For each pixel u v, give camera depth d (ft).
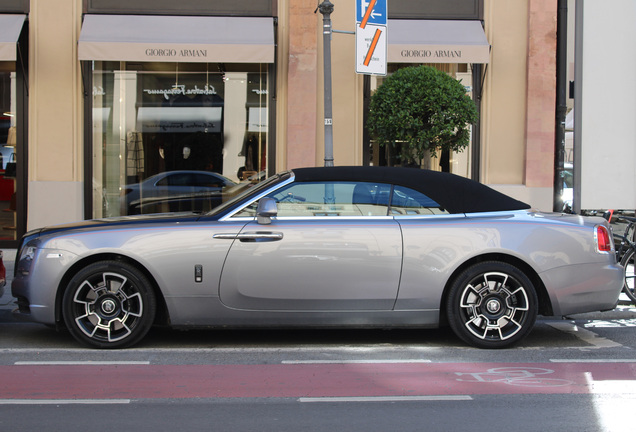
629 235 26.37
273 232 18.90
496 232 19.21
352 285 18.89
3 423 13.38
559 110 40.01
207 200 38.34
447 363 17.99
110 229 19.24
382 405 14.57
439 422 13.52
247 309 18.95
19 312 19.47
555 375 16.93
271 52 34.91
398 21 37.22
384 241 18.95
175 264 18.80
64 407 14.37
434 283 18.98
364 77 37.73
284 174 20.51
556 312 19.43
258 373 17.01
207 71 38.06
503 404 14.66
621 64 39.63
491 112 38.17
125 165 37.86
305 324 19.15
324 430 13.05
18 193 36.65
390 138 33.35
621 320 24.13
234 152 38.22
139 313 19.10
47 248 19.04
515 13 37.96
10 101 36.40
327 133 27.50
